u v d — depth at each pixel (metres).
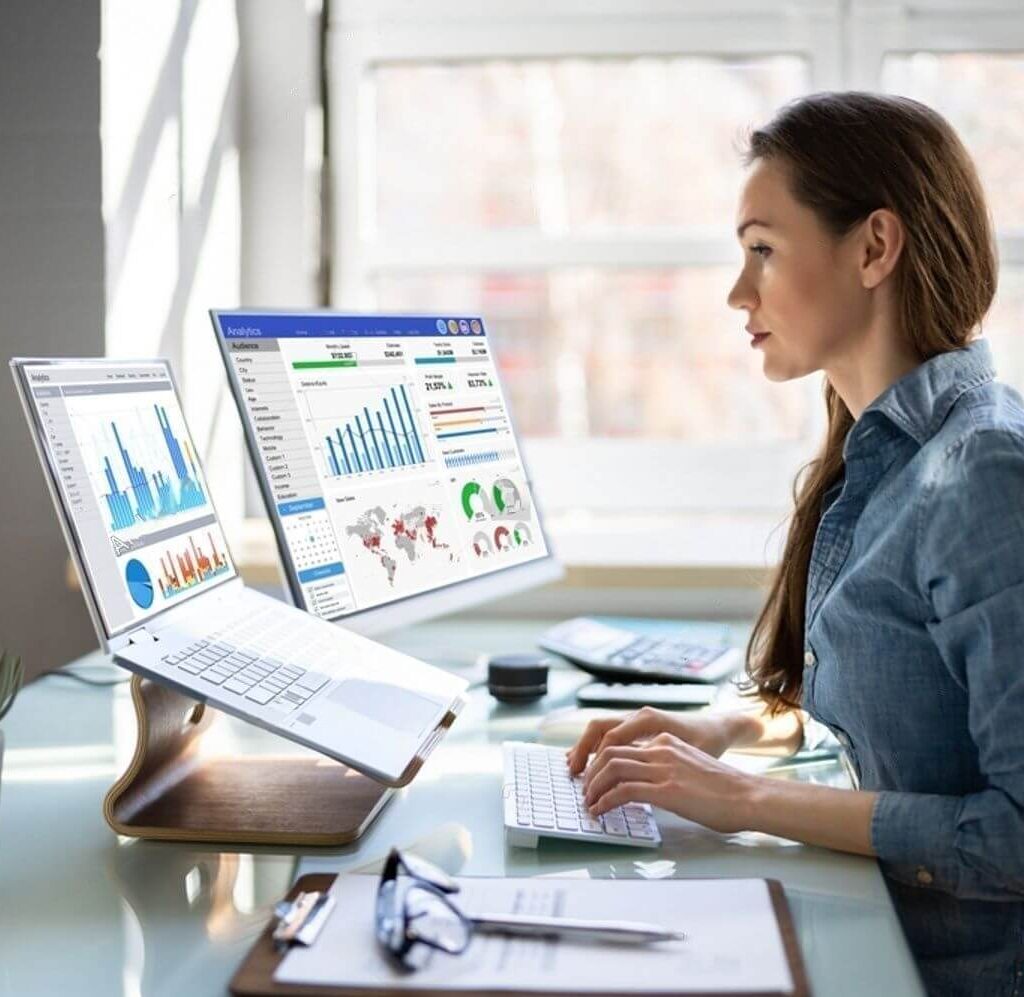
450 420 1.82
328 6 2.56
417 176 2.61
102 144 1.98
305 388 1.59
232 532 2.42
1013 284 2.47
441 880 0.96
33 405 1.12
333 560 1.57
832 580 1.30
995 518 1.09
